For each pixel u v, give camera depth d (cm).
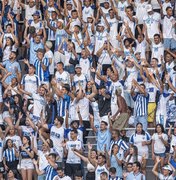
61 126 6178
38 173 6044
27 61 6581
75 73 6600
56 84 6397
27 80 6531
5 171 6150
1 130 6194
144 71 6419
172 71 6575
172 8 7088
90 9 7094
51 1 7094
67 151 6100
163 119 6288
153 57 6731
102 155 5928
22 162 6144
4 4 7131
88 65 6700
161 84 6338
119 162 5950
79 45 6856
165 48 6956
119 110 6209
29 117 6253
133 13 7031
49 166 6022
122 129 6150
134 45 6769
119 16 7006
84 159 6050
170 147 6041
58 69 6538
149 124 6353
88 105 6303
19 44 7075
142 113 6281
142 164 5934
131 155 5950
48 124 6238
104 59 6694
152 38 6888
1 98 6400
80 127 6159
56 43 6931
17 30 7094
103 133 6100
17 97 6369
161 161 5956
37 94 6369
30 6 7112
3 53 6869
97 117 6316
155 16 6938
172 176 5875
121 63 6588
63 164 6156
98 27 6850
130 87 6425
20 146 6144
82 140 6156
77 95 6272
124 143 6012
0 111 6366
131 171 5891
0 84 6475
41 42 6862
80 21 7000
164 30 6956
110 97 6338
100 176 5862
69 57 6750
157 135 6056
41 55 6700
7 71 6681
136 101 6297
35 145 6166
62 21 6975
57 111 6347
